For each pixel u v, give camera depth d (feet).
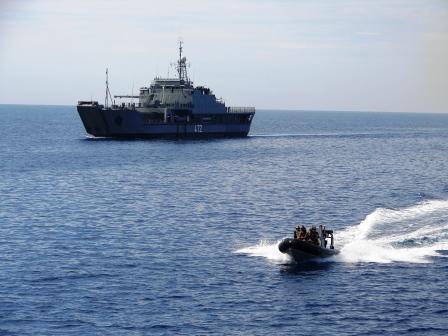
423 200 366.22
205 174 496.64
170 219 312.91
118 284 207.51
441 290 203.62
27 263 229.45
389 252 242.58
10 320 177.17
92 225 295.89
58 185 424.05
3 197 371.35
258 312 185.88
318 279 213.25
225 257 240.32
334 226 296.92
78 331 171.53
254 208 345.72
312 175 501.15
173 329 173.99
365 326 177.06
